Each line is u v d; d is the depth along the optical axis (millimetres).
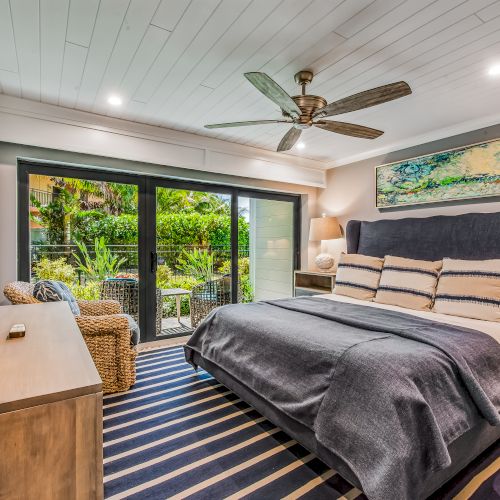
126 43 2029
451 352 1692
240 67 2299
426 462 1353
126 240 3674
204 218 4262
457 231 3225
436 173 3559
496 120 3131
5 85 2592
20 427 737
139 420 2244
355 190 4520
